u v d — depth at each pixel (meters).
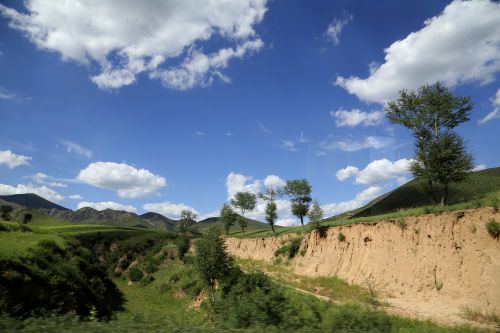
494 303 24.25
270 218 78.81
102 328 8.41
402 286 32.59
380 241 39.25
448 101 44.09
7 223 59.12
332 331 10.73
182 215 120.12
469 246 28.58
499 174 67.69
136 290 74.06
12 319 8.41
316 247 51.91
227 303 12.64
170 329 8.77
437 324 20.47
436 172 40.59
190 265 69.19
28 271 30.86
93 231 127.50
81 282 39.44
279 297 12.03
